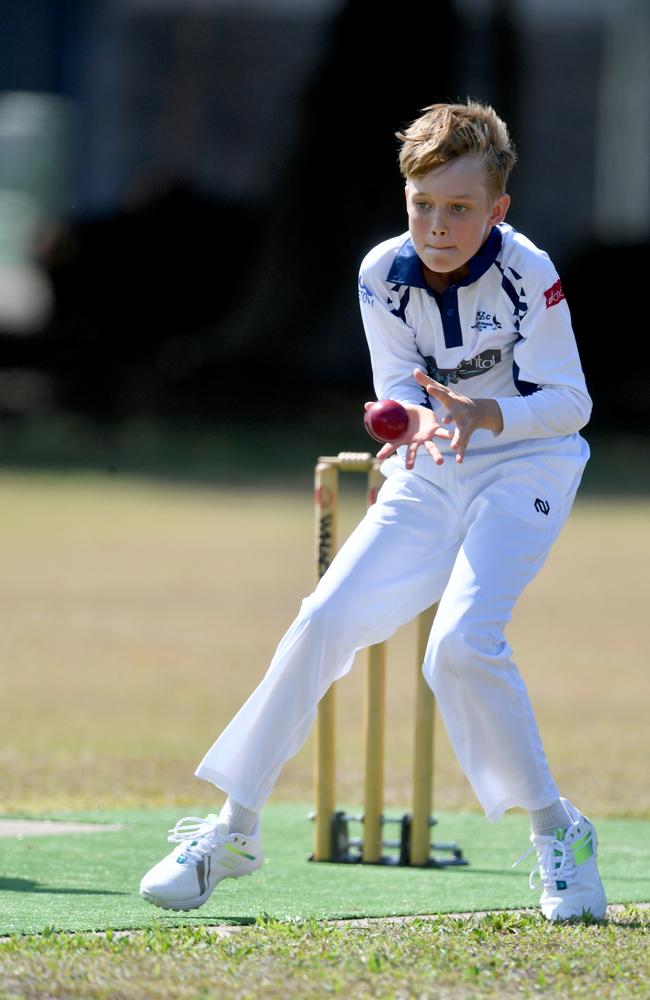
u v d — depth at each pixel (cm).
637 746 2564
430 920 1280
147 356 8975
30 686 3044
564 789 2212
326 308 8750
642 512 6569
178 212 8862
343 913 1360
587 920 1255
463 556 1263
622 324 8681
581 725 2758
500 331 1291
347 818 1728
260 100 10125
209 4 10156
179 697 2955
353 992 1029
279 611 4075
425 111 1277
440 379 1325
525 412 1248
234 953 1127
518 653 3550
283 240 8712
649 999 1023
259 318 8862
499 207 1279
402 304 1316
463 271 1285
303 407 8731
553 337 1280
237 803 1288
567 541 5672
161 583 4525
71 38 10931
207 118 10181
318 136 8456
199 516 6144
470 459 1288
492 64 8288
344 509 6156
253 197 9169
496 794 1269
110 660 3350
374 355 1347
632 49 10081
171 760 2375
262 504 6544
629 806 2105
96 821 1898
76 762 2339
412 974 1067
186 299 8925
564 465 1298
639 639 3759
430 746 1691
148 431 8450
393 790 2242
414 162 1245
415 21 8112
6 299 10006
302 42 10088
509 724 1248
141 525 5875
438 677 1249
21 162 11100
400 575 1299
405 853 1697
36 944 1152
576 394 1277
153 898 1275
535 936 1185
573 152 10150
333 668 1286
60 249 8956
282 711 1280
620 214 10162
